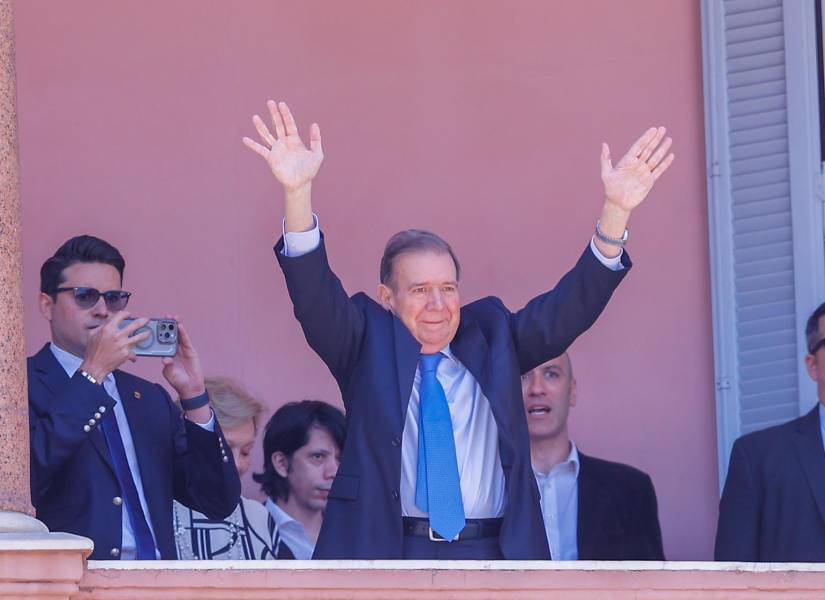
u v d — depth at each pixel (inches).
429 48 1194.0
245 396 981.2
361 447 753.0
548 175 1178.0
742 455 943.0
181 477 855.7
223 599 668.7
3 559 642.8
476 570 681.0
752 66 1148.5
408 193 1179.9
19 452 678.5
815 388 1112.8
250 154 1184.8
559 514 1007.0
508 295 1168.8
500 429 753.6
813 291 1118.4
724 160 1149.7
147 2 1199.6
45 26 1194.0
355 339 772.0
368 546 738.8
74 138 1182.9
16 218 693.9
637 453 1146.0
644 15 1183.6
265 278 1172.5
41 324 1156.5
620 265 778.2
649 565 690.2
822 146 1130.7
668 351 1152.8
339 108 1189.1
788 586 694.5
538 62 1187.9
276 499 1001.5
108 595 663.1
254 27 1197.1
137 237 1175.0
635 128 1176.2
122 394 850.8
